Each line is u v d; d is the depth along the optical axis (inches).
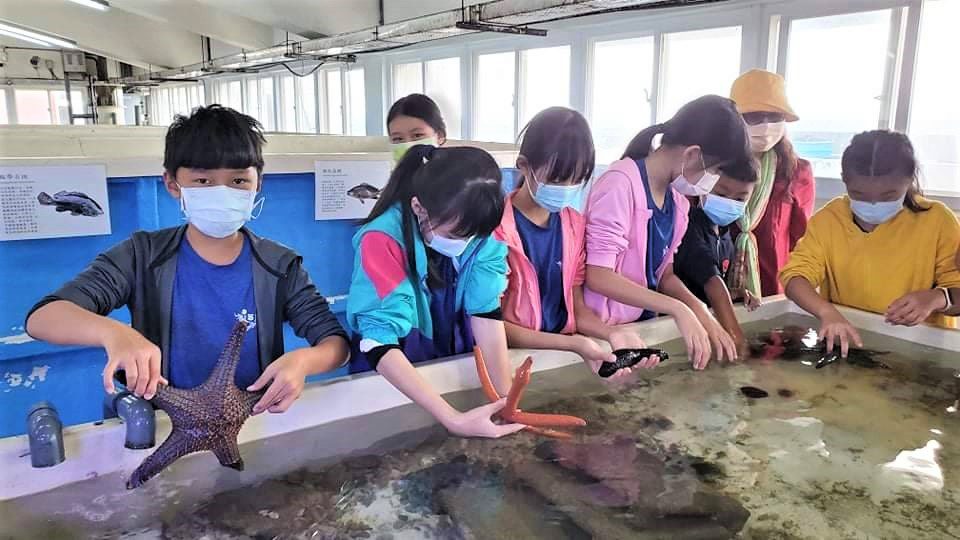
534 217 58.0
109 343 36.0
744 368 58.9
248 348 45.3
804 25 144.9
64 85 476.7
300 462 40.2
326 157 88.6
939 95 127.8
